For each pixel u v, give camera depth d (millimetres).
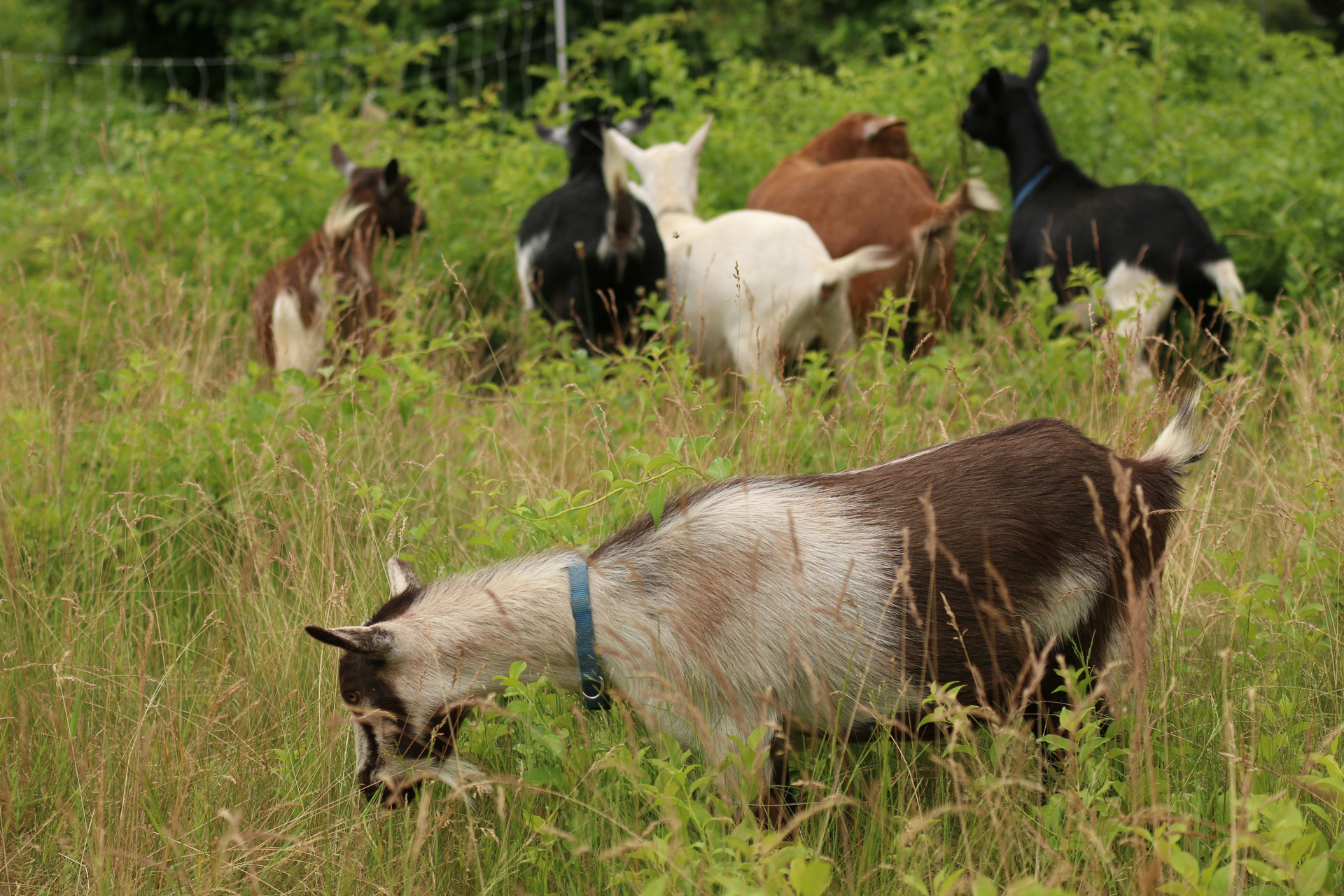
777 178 7414
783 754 2803
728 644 2777
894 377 4559
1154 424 4172
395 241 7285
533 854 2730
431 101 9820
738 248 6152
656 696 2811
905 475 2965
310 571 3803
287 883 2875
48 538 4145
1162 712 2924
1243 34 9695
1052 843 2594
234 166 8031
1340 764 2760
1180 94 8781
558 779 2793
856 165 6801
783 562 2801
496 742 3207
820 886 1974
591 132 7027
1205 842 2635
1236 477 4395
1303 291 6109
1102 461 2980
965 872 2484
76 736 3285
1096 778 2686
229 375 5707
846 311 5996
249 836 2676
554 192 6793
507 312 7332
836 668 2783
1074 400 4691
